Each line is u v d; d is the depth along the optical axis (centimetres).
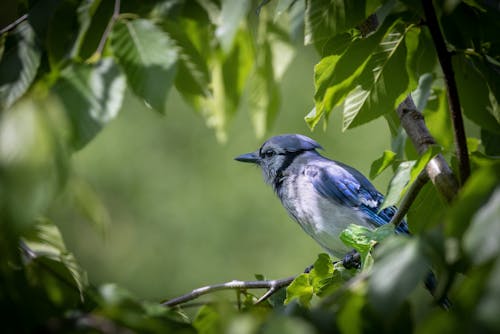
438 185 480
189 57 412
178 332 322
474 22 500
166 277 1619
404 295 256
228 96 602
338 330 289
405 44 481
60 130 275
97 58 348
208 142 1658
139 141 1662
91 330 316
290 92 1633
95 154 1631
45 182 263
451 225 266
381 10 486
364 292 287
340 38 471
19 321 374
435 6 514
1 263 366
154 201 1644
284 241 1588
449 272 270
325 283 509
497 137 588
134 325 316
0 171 262
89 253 1628
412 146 626
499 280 226
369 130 1579
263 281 561
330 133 1598
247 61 590
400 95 495
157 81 353
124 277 1631
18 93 400
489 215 241
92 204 354
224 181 1630
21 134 266
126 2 430
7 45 414
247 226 1609
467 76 548
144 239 1641
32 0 470
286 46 598
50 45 412
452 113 444
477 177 261
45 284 410
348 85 482
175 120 1680
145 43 361
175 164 1658
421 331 249
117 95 312
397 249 270
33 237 452
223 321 279
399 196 467
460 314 244
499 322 220
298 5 461
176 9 430
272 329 262
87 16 417
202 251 1614
